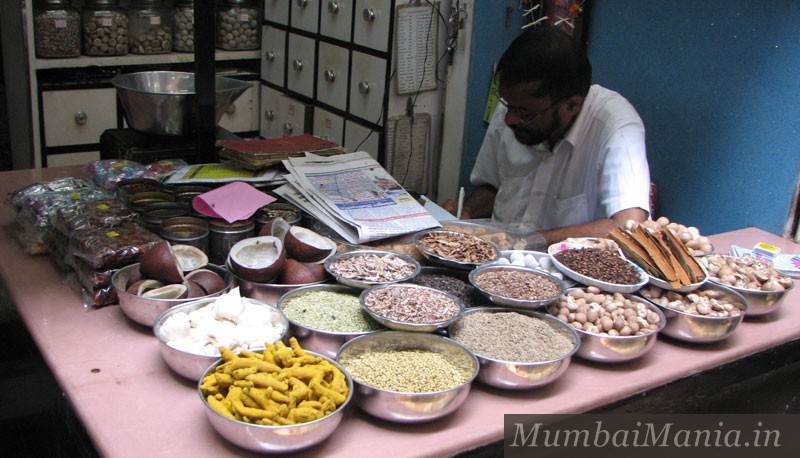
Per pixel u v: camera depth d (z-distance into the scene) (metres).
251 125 4.43
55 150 3.60
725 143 2.39
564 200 2.37
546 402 1.31
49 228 1.75
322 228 1.81
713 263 1.75
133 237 1.57
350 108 3.61
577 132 2.26
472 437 1.20
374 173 2.07
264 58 4.24
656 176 2.65
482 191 2.68
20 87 3.55
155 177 2.07
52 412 1.45
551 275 1.61
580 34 2.84
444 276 1.67
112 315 1.51
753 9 2.25
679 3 2.48
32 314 1.49
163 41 3.84
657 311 1.52
